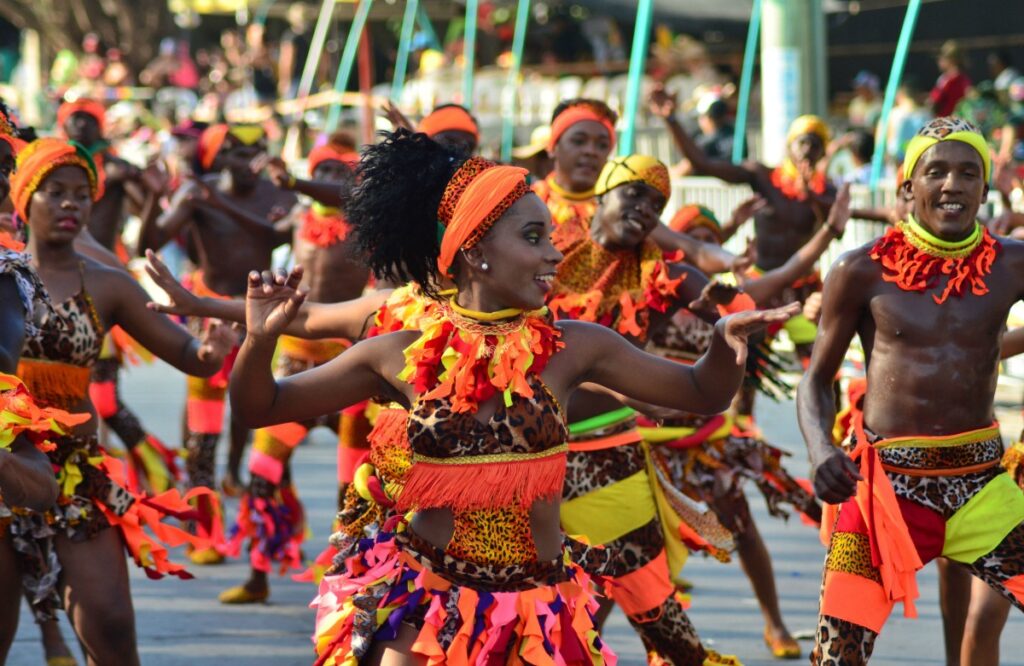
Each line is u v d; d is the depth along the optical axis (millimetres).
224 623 12836
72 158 9312
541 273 6871
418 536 7027
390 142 7086
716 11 36688
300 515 13812
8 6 53906
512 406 6867
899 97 28828
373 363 7082
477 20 42688
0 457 7270
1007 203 14977
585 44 39219
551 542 7051
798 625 12547
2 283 7691
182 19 55969
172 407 23938
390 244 7094
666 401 7137
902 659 11609
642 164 9914
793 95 26656
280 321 6754
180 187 17672
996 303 8688
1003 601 9312
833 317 8883
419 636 6832
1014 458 9836
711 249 11336
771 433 20938
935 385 8656
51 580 8750
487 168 6879
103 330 9438
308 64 39750
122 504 8992
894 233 8805
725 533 10312
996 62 31406
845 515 8641
